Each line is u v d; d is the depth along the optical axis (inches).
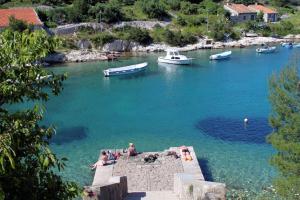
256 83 2790.4
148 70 3260.3
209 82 2842.0
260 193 1233.4
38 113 438.6
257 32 4751.5
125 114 2161.7
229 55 3720.5
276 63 3459.6
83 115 2149.4
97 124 2005.4
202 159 1531.7
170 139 1784.0
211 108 2233.0
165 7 4953.3
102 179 1320.1
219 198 941.8
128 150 1529.3
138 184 1285.7
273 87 1030.4
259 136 1774.1
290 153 970.1
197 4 5251.0
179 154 1520.7
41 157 406.9
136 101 2401.6
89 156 1592.0
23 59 405.1
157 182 1296.8
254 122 1966.0
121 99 2448.3
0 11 3924.7
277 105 996.6
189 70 3243.1
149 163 1444.4
